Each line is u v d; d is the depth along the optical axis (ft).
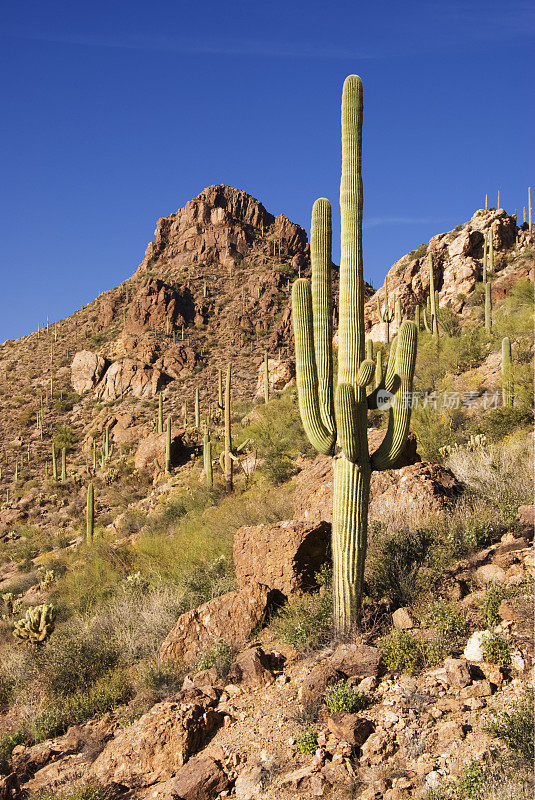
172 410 216.13
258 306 314.55
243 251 376.07
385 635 20.77
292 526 27.02
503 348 63.87
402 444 22.44
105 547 61.98
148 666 26.12
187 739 18.93
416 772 14.85
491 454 36.68
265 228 403.95
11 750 24.54
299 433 76.38
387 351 94.89
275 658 22.86
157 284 301.22
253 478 74.64
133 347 272.31
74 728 23.58
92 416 237.04
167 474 110.93
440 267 155.74
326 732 17.30
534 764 13.60
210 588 33.63
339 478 22.35
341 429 21.53
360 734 16.61
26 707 27.43
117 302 334.24
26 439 226.17
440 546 24.89
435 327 113.91
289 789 15.76
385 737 16.31
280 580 26.66
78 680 28.45
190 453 117.80
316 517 35.22
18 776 21.38
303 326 22.57
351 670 19.30
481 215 166.71
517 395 53.42
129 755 19.34
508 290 127.34
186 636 26.18
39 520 130.00
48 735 24.72
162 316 289.53
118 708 24.80
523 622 18.79
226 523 47.26
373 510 31.12
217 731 19.57
